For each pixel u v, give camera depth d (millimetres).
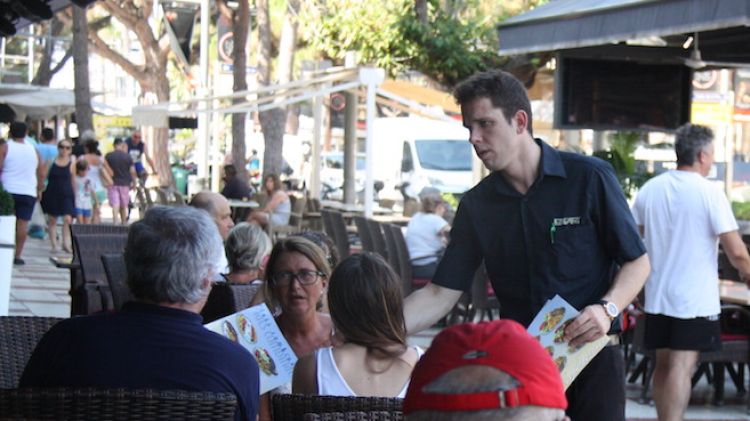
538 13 12703
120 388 3936
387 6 22203
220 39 38219
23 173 18703
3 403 3693
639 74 14250
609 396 4918
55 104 35469
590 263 4918
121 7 41406
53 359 4137
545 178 4891
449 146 29453
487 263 5109
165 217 4258
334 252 6871
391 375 4559
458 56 21812
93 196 24438
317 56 30375
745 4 9094
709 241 8352
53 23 48000
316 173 24062
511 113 4805
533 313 4969
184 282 4195
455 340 2025
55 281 17281
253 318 4938
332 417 3596
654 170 16688
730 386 11625
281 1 45344
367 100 18000
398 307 4605
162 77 42656
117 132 59312
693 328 8344
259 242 7363
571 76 13992
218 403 3814
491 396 1949
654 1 10297
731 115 24766
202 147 28953
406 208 21672
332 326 5855
